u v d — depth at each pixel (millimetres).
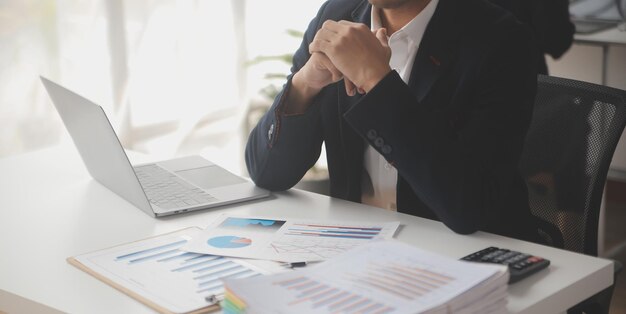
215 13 3779
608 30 3375
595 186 1690
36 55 3016
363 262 1152
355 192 1697
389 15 1580
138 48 3426
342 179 1728
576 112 1730
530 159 1773
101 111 1481
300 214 1553
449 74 1552
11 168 1878
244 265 1288
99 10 3221
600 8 3369
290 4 4191
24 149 3029
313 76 1576
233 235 1421
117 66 3326
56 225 1504
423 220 1510
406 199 1602
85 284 1244
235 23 3885
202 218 1537
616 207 3957
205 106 3812
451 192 1416
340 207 1595
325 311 1013
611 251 3438
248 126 4055
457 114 1537
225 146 3955
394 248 1192
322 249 1346
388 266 1132
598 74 3588
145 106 3520
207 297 1160
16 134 3000
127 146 3430
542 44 3254
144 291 1200
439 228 1468
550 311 1198
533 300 1174
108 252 1359
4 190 1714
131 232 1463
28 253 1372
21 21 2953
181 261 1314
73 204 1621
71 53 3141
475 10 1572
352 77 1445
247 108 4035
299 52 1804
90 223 1512
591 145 1703
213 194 1653
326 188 3459
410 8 1552
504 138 1479
